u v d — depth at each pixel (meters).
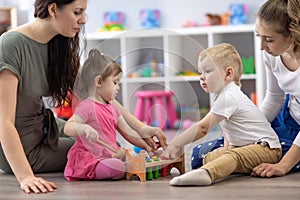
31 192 1.74
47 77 2.06
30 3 4.71
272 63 2.14
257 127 2.04
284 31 1.84
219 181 1.85
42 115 2.16
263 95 4.09
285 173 1.93
